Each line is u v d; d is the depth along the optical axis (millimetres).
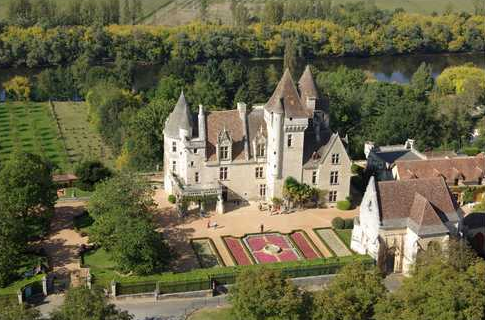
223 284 118000
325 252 131625
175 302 114000
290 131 144875
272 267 120875
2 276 112000
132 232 116375
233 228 141125
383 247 123812
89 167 157750
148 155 176750
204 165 147875
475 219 133500
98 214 128625
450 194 128125
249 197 153375
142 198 131125
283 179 149125
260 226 142250
